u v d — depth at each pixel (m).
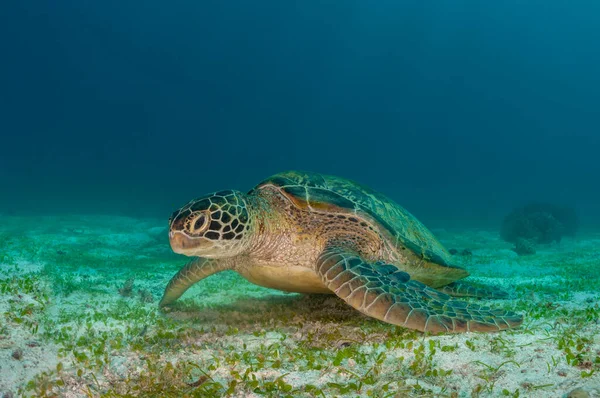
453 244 5.49
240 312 1.90
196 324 1.73
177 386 1.26
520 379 1.24
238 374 1.29
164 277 2.69
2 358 1.33
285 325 1.68
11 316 1.60
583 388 1.15
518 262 3.74
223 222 1.65
